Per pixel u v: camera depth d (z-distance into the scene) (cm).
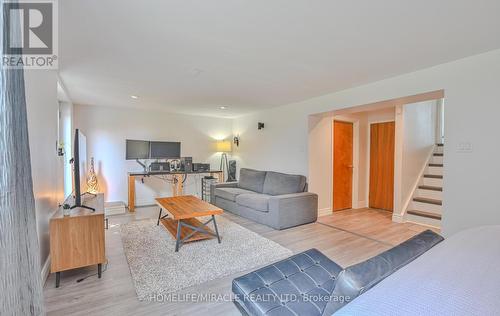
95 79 323
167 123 584
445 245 110
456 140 256
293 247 307
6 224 97
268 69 285
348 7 164
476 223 243
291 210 391
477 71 242
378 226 401
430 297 71
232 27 191
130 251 286
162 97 429
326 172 474
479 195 242
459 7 163
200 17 176
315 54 243
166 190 584
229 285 219
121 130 530
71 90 381
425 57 249
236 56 248
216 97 427
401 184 424
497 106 231
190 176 620
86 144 496
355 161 533
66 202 265
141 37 206
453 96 258
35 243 122
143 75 307
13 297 100
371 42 217
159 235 342
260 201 405
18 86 108
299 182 432
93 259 224
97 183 489
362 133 538
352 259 274
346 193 525
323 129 466
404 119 425
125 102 474
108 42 215
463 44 220
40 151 209
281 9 166
